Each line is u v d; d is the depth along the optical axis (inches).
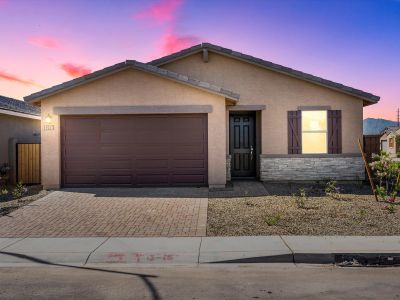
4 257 261.6
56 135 513.0
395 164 446.3
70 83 502.0
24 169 637.9
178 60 592.1
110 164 517.3
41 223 348.8
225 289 202.5
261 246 273.9
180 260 256.5
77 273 232.5
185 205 410.6
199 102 506.6
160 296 193.0
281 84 579.5
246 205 409.1
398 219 347.9
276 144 577.3
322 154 574.9
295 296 191.5
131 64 498.6
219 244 280.7
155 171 515.8
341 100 578.2
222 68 585.6
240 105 579.2
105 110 508.4
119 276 226.1
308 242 280.5
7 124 643.5
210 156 506.9
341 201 430.0
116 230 323.6
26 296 194.2
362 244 274.1
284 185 548.7
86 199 445.1
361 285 207.5
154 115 515.5
